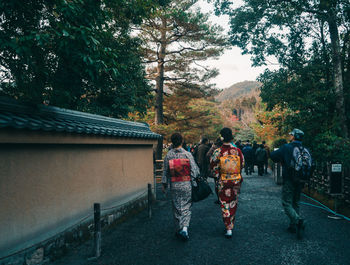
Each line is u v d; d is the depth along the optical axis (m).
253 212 5.55
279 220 4.91
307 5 8.40
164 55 15.99
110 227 4.80
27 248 2.84
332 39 8.22
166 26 15.27
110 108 9.24
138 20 6.40
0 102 2.87
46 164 3.34
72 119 4.28
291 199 4.17
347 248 3.50
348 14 7.64
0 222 2.64
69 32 3.29
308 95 8.21
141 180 6.48
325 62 8.91
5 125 2.43
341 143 6.13
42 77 3.45
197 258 3.32
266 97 9.26
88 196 4.27
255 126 18.48
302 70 8.77
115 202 5.12
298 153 4.05
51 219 3.40
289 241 3.80
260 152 12.14
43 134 3.05
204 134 24.78
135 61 8.91
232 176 4.05
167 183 4.27
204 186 4.23
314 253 3.36
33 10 3.23
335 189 5.01
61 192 3.61
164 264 3.18
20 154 2.93
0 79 3.26
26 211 2.98
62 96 3.95
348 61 8.71
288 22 8.87
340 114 7.97
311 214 5.27
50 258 3.29
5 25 3.11
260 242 3.79
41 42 2.97
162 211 6.06
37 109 3.40
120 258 3.40
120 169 5.41
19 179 2.91
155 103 16.66
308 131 8.34
